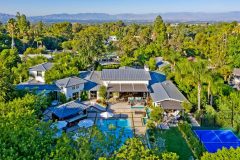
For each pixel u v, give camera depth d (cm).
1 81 4991
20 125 2472
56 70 7819
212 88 6184
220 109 5991
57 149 2169
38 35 16838
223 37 12438
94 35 12219
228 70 8738
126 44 12962
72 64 8894
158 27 17375
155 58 11669
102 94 6844
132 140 2525
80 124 5278
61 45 16375
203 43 13212
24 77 8262
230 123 5544
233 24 17025
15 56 9456
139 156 2392
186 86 6981
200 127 5538
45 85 7000
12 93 5056
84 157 2231
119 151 2447
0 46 12675
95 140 2588
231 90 6669
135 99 6988
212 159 2645
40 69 8188
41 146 2231
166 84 7388
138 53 11606
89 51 10669
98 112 6238
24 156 2095
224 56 9838
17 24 17012
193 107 6312
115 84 7281
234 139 4991
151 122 5312
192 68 6488
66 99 6756
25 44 15550
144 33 17338
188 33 18738
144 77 7406
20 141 2195
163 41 13962
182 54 12150
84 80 7262
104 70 7781
